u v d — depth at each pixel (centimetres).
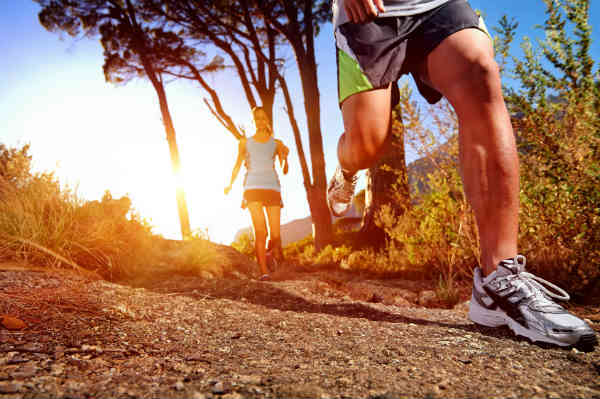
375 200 795
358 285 349
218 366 103
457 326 170
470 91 139
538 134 296
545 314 132
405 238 453
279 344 133
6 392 75
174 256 354
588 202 271
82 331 128
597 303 242
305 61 1053
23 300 157
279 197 430
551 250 293
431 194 404
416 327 167
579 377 95
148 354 112
